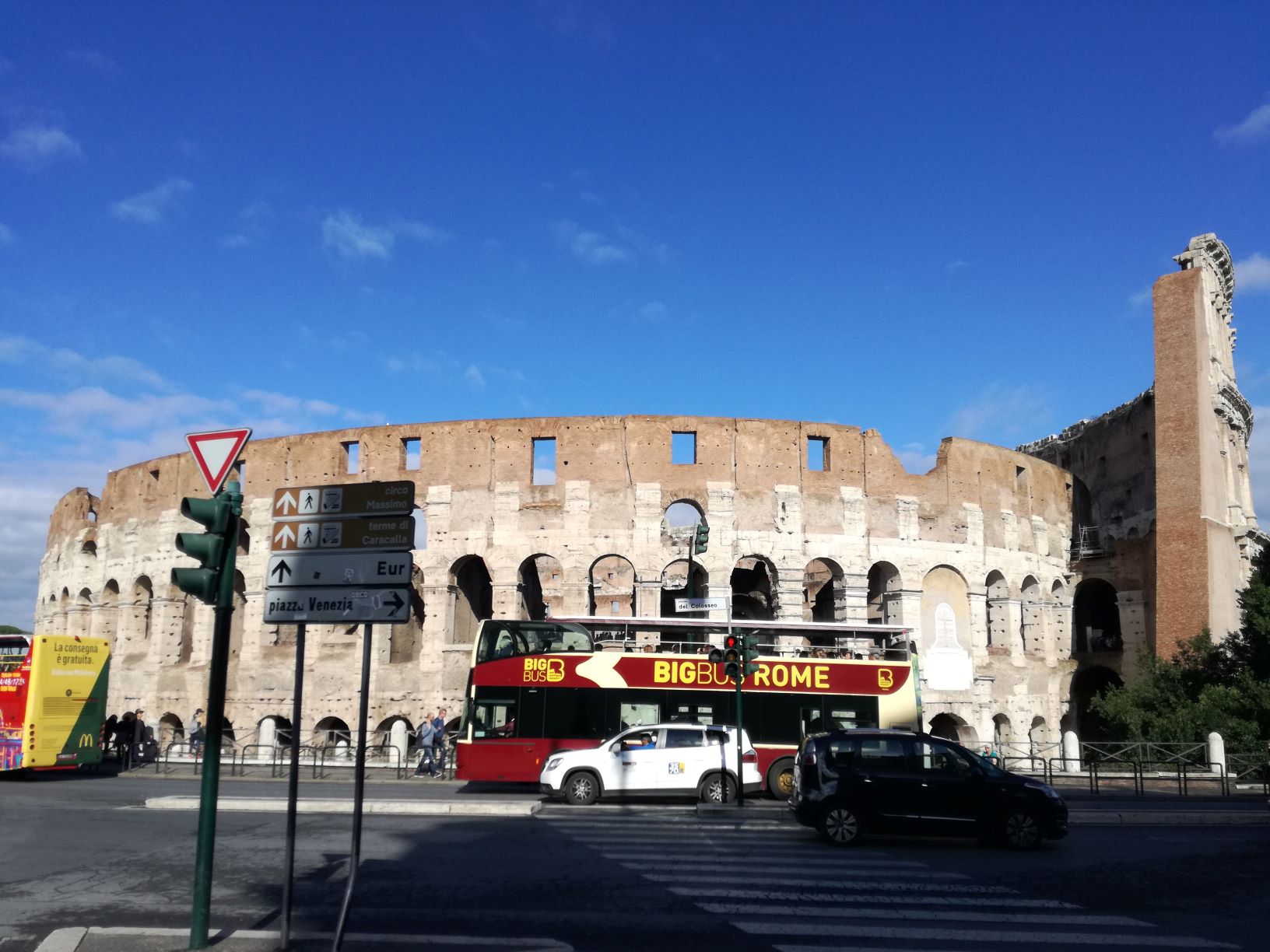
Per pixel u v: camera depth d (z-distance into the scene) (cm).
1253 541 6144
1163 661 5031
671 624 3588
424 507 5219
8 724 3681
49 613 7025
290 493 1269
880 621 5575
